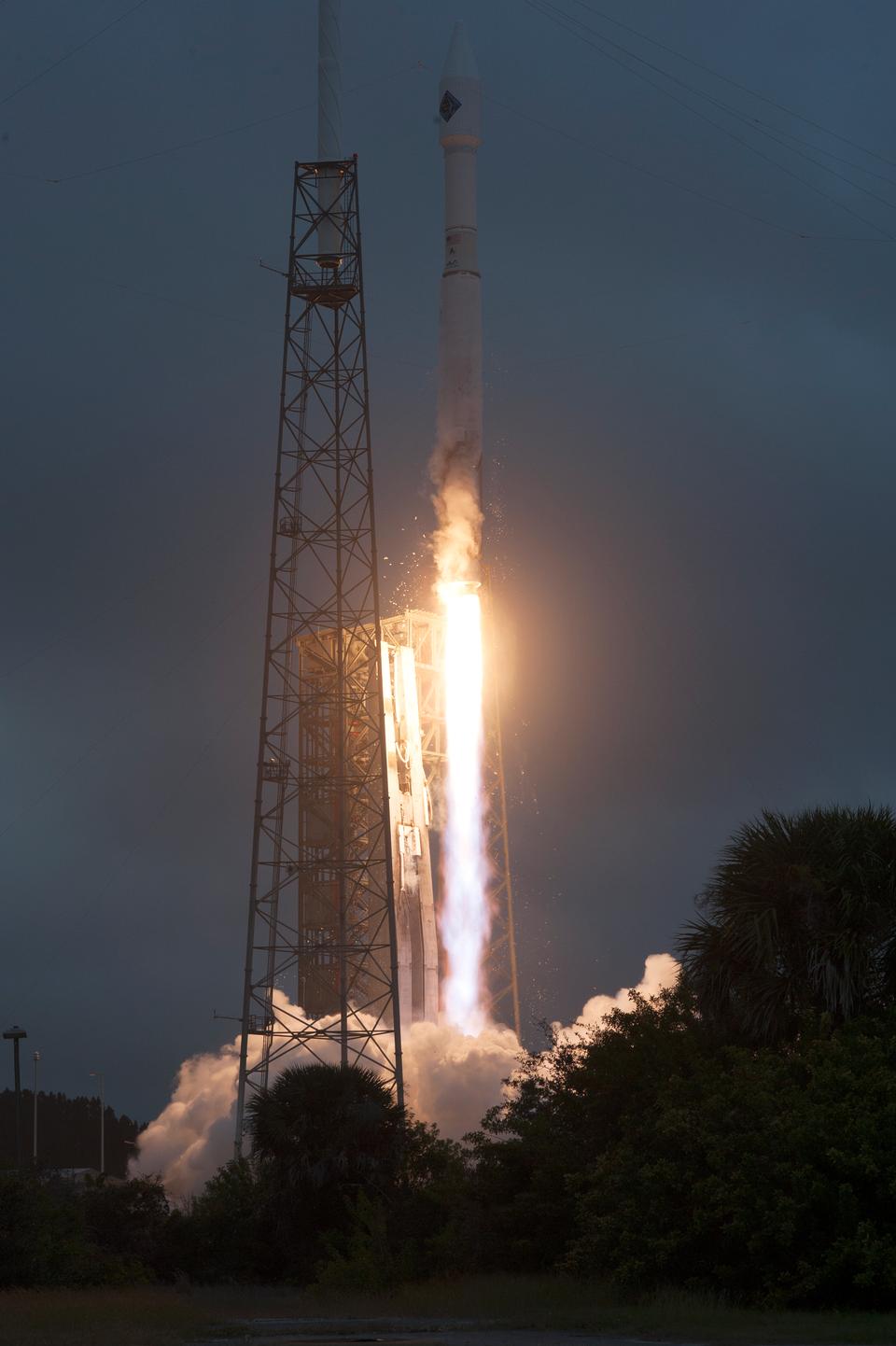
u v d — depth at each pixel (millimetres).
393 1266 41531
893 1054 31672
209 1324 29812
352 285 66500
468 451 75562
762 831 36188
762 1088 31062
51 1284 44188
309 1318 31609
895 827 35344
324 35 69250
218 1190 53875
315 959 75250
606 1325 27062
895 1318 26438
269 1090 51000
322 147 68500
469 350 75125
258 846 64875
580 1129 40219
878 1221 28703
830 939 34344
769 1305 28703
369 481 66188
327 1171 48312
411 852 83875
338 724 69000
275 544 66438
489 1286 35188
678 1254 31203
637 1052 37625
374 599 66250
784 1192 29375
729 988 35875
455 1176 43406
